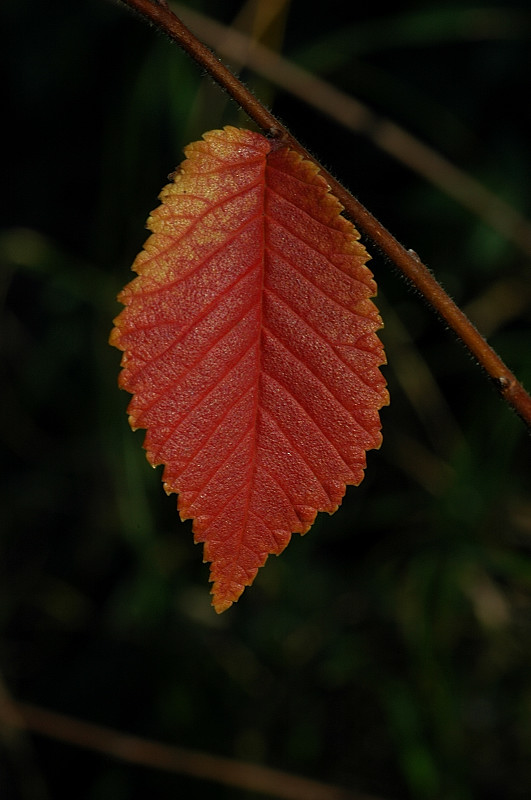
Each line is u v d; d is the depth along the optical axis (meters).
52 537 1.09
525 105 1.00
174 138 0.91
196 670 0.95
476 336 0.39
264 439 0.38
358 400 0.38
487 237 0.95
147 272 0.38
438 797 0.77
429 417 0.96
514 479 0.93
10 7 1.15
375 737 0.92
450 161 1.01
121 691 0.97
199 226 0.38
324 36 1.06
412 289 0.39
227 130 0.38
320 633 0.95
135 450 0.87
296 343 0.38
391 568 0.94
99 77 1.12
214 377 0.38
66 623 1.04
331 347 0.38
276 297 0.38
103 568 1.06
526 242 0.90
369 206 1.04
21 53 1.15
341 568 0.98
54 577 1.07
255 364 0.38
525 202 0.96
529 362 0.91
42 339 1.11
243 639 0.96
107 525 1.06
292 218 0.38
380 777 0.90
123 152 0.93
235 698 0.94
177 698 0.94
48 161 1.17
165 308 0.38
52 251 0.96
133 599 0.94
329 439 0.38
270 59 0.86
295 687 0.94
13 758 0.97
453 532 0.85
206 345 0.38
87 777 0.98
